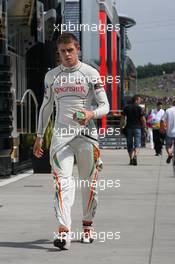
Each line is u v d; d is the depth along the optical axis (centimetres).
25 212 1215
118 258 839
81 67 886
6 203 1334
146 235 993
